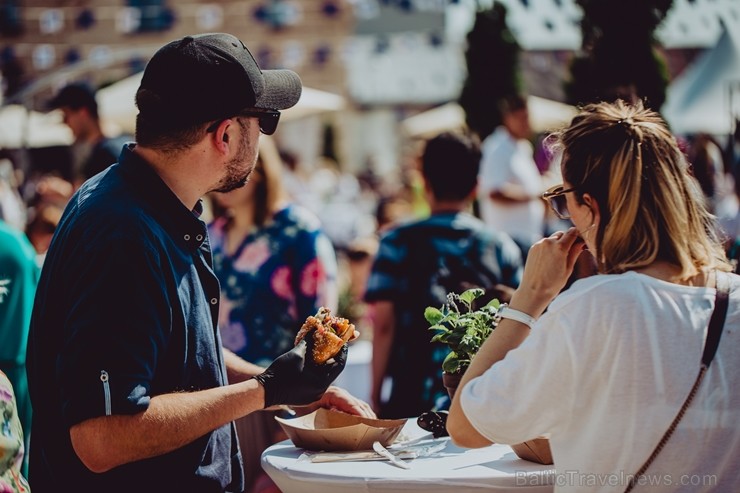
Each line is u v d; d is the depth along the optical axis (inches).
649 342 73.1
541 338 75.6
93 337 79.4
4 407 79.8
